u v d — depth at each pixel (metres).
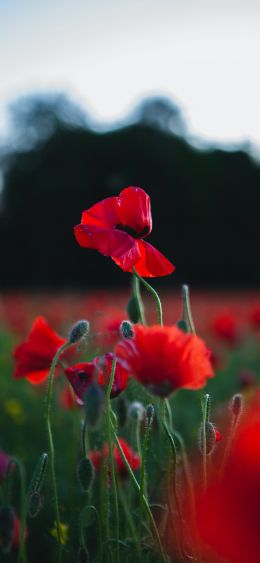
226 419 2.10
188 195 47.50
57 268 47.03
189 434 4.55
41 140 50.75
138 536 1.99
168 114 50.41
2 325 9.84
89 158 47.97
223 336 6.97
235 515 1.14
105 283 45.00
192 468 2.23
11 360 7.16
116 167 47.69
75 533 2.61
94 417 1.61
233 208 49.09
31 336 2.32
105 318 3.40
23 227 48.41
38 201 48.06
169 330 1.45
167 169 47.50
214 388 6.30
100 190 47.81
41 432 4.92
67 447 4.20
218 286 41.66
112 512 2.32
